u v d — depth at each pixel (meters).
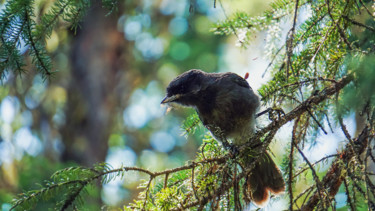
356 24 7.53
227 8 13.51
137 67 26.36
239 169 8.87
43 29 8.16
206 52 23.61
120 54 26.03
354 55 6.76
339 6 8.20
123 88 26.61
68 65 25.44
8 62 8.16
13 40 8.09
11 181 17.84
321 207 7.25
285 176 8.49
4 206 15.68
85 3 8.28
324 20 8.81
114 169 7.62
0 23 7.98
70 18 8.32
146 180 8.34
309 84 8.18
